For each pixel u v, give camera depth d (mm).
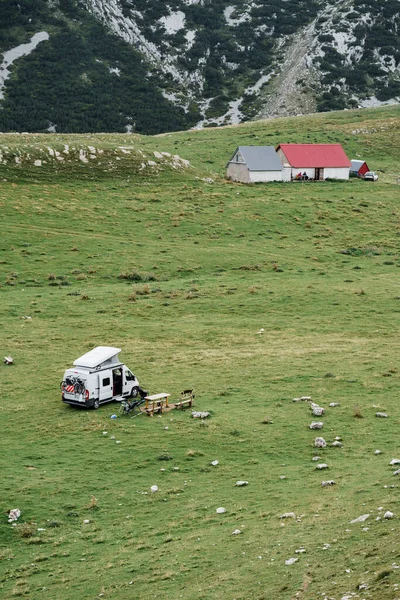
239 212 116562
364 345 64688
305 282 86562
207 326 70688
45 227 102938
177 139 187625
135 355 61594
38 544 32656
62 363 59594
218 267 92625
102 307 76062
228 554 29109
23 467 40562
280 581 25578
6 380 55594
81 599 27250
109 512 35344
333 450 41844
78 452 42500
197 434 44656
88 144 139375
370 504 32219
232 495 36281
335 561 26266
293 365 58625
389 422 46062
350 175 157375
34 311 74125
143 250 97438
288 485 36969
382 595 22484
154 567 29078
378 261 97250
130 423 46719
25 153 130375
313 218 116125
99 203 116000
